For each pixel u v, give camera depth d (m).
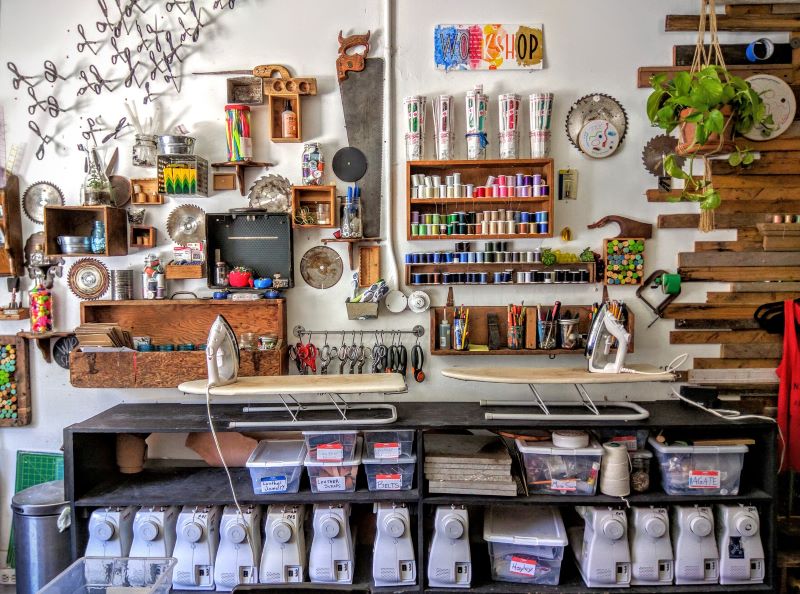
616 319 2.33
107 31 2.57
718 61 2.51
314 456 2.20
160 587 1.69
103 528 2.16
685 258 2.55
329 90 2.56
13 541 2.65
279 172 2.58
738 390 2.57
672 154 2.37
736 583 2.17
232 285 2.49
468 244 2.54
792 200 2.54
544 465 2.21
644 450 2.27
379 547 2.16
